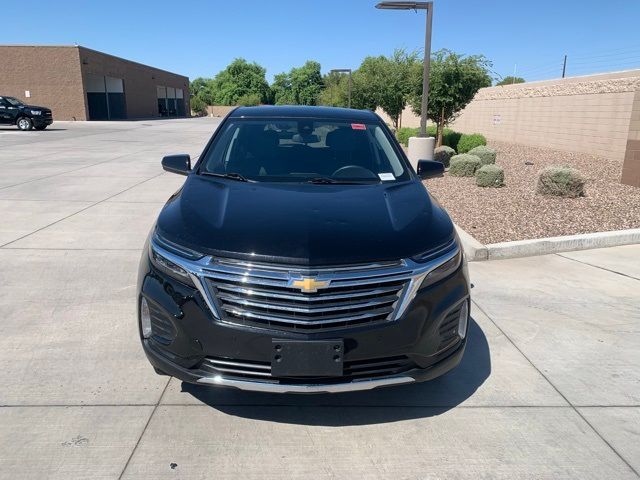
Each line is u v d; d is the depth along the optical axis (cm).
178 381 350
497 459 283
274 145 426
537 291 528
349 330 275
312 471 271
